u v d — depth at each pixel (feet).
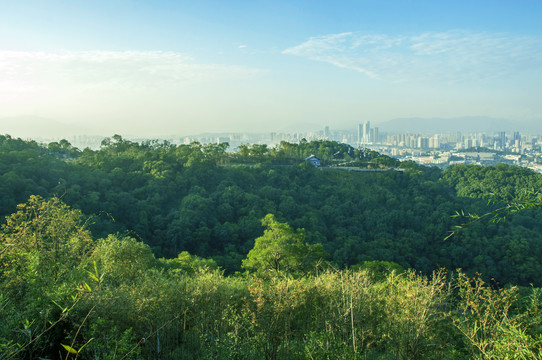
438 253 164.66
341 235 164.14
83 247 40.11
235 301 34.78
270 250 57.93
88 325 24.44
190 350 31.37
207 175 197.98
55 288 25.39
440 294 32.04
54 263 31.55
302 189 208.74
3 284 25.57
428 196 219.00
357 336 32.81
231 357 26.30
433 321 31.81
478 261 151.53
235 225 153.48
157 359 27.76
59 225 37.19
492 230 177.99
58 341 24.41
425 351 31.14
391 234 172.04
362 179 240.12
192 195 167.12
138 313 27.78
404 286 34.12
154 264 52.54
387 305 33.68
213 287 33.99
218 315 32.42
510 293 29.71
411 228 182.29
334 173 246.88
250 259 63.26
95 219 126.21
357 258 147.23
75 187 145.07
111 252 44.55
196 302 32.68
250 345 27.99
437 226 175.73
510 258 153.38
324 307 33.19
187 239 139.64
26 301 24.14
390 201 206.69
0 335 20.39
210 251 141.69
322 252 60.29
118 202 148.97
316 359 25.18
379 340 33.37
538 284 143.13
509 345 21.98
